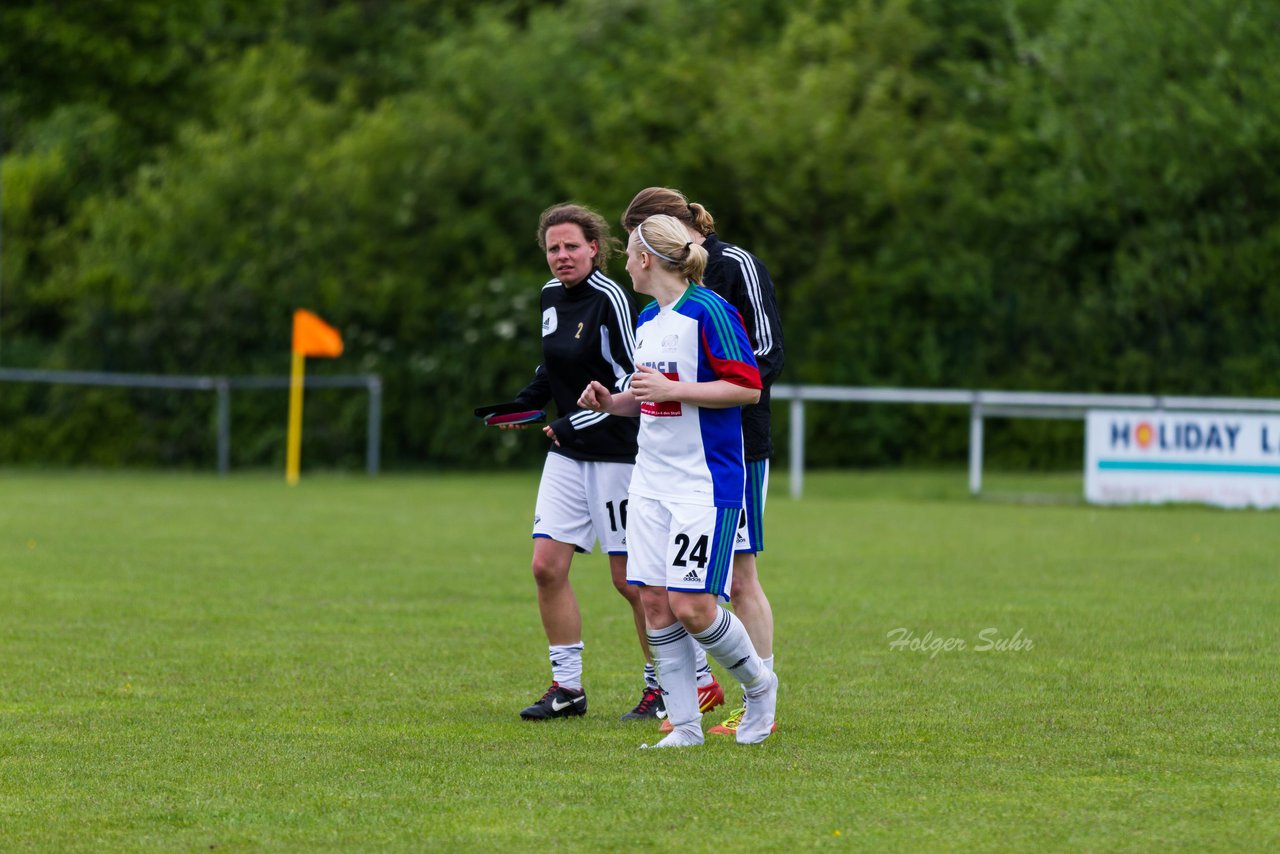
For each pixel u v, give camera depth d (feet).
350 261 285.02
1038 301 275.18
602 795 53.36
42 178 327.47
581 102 296.92
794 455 208.33
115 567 124.67
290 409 287.07
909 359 279.90
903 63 300.81
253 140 303.89
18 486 229.86
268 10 305.53
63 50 273.33
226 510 184.55
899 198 277.85
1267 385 259.19
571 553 70.28
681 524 60.49
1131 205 274.57
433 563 129.18
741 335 60.75
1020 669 78.64
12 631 91.91
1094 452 193.98
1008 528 162.30
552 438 68.85
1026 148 294.05
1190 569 124.36
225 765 58.13
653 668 68.74
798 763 58.29
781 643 87.40
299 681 76.48
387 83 352.49
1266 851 45.93
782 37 312.91
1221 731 63.41
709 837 47.91
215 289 286.66
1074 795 52.85
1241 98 271.49
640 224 62.18
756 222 286.46
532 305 278.87
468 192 293.64
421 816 50.67
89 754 59.93
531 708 68.03
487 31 314.35
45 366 296.10
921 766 57.57
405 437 288.51
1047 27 305.32
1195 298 267.39
